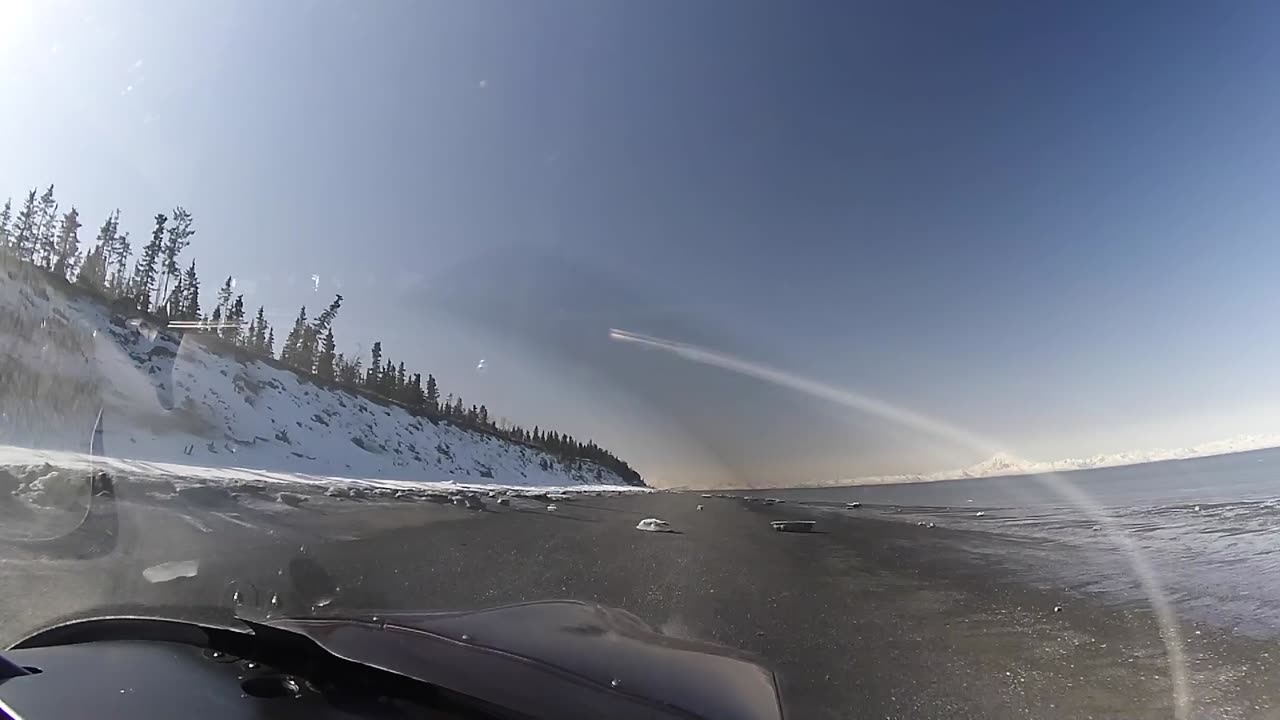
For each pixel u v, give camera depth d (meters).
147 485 15.99
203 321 40.12
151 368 31.92
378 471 39.16
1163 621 7.82
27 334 26.12
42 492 12.48
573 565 12.16
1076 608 8.76
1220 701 5.07
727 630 7.34
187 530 11.69
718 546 16.27
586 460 93.44
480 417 73.00
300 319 46.06
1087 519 20.52
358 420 46.41
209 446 28.41
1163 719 4.67
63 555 8.56
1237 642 6.79
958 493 38.44
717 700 3.09
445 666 2.98
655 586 10.16
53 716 2.24
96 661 2.87
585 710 2.78
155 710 2.34
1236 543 13.41
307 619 3.61
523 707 2.72
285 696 2.62
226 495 17.06
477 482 49.06
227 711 2.39
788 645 6.72
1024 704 5.00
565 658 3.43
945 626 7.73
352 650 2.94
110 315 33.81
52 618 5.64
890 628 7.59
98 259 37.41
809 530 21.05
